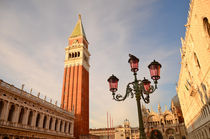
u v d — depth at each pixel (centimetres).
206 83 3644
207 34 3062
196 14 3262
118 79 1606
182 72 6353
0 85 4334
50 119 6650
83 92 10788
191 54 4331
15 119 4784
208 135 4581
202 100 4391
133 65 1543
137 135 10538
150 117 10694
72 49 11925
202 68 3619
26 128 5156
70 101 10175
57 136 6838
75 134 9150
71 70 11200
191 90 4972
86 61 12419
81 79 10762
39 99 6059
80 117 9600
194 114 5997
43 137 5934
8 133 4466
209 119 4119
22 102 5156
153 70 1477
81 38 12312
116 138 10850
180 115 11256
